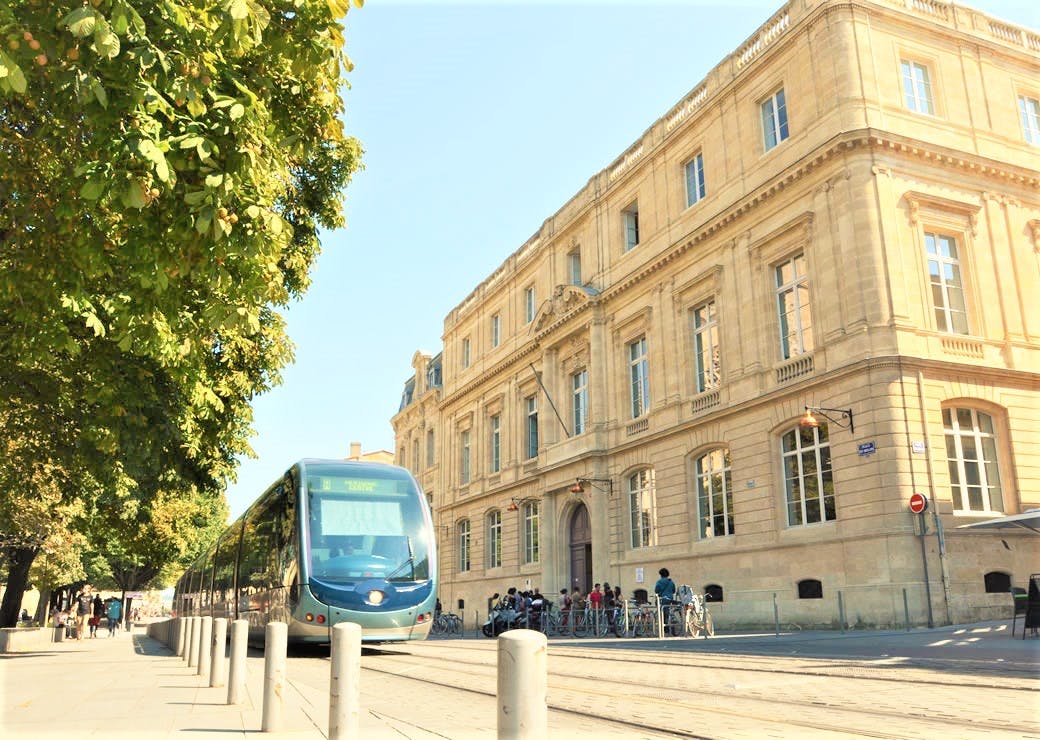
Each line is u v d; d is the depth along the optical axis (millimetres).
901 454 19406
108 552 46281
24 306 9477
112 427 12656
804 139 23094
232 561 22172
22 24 5727
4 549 26906
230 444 17703
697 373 27141
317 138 8648
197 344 8898
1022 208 23484
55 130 7398
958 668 9734
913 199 21500
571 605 26703
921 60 23516
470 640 24781
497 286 43594
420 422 55000
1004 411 21281
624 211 32656
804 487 22031
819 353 21734
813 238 22328
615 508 30234
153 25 6145
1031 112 25203
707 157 27328
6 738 6000
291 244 15258
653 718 6695
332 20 6859
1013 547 20188
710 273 26078
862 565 19625
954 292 22047
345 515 15688
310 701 8289
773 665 11078
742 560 23562
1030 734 5527
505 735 2812
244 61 7633
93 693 9336
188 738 5965
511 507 38719
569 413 34781
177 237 6840
